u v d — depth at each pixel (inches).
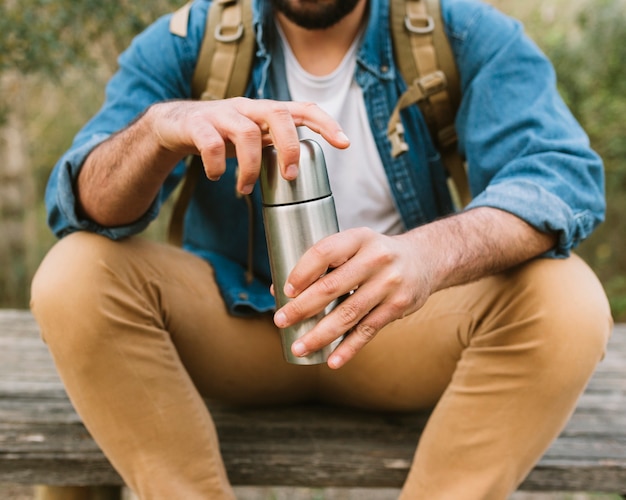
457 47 49.4
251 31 49.7
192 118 35.7
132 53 51.1
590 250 210.2
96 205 41.8
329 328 33.6
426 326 46.0
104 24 131.8
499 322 41.9
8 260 202.8
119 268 42.1
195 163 51.2
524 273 41.4
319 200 33.8
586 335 39.4
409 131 50.4
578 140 45.4
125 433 42.1
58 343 40.7
